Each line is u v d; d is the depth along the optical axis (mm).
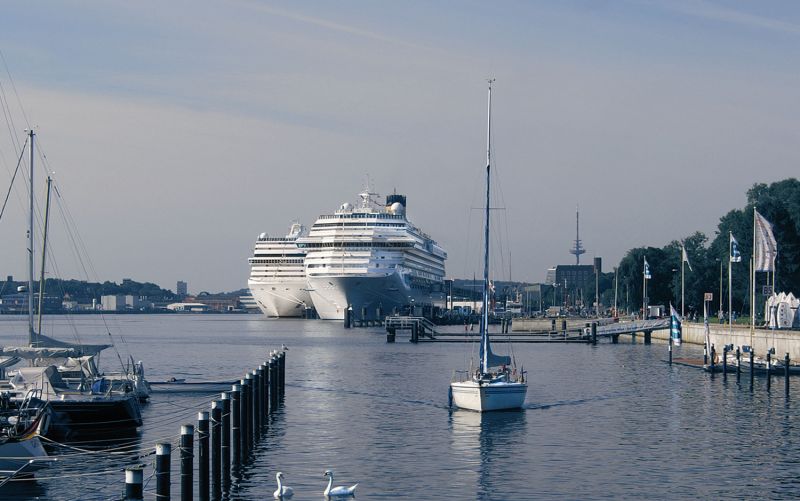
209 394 87875
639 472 53625
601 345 175875
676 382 99438
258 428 64188
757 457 57688
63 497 47875
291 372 112875
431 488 49938
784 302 127312
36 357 74875
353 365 123500
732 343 133625
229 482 51156
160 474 36969
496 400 76125
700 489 49750
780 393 88562
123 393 67875
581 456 58156
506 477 52375
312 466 55281
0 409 58219
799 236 175000
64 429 62375
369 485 50562
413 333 179000
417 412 76562
